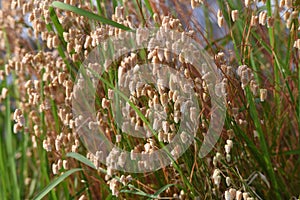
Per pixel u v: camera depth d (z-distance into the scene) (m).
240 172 0.49
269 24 0.47
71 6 0.48
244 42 0.50
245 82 0.46
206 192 0.49
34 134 0.52
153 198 0.49
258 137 0.50
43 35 0.51
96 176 0.50
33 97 0.52
